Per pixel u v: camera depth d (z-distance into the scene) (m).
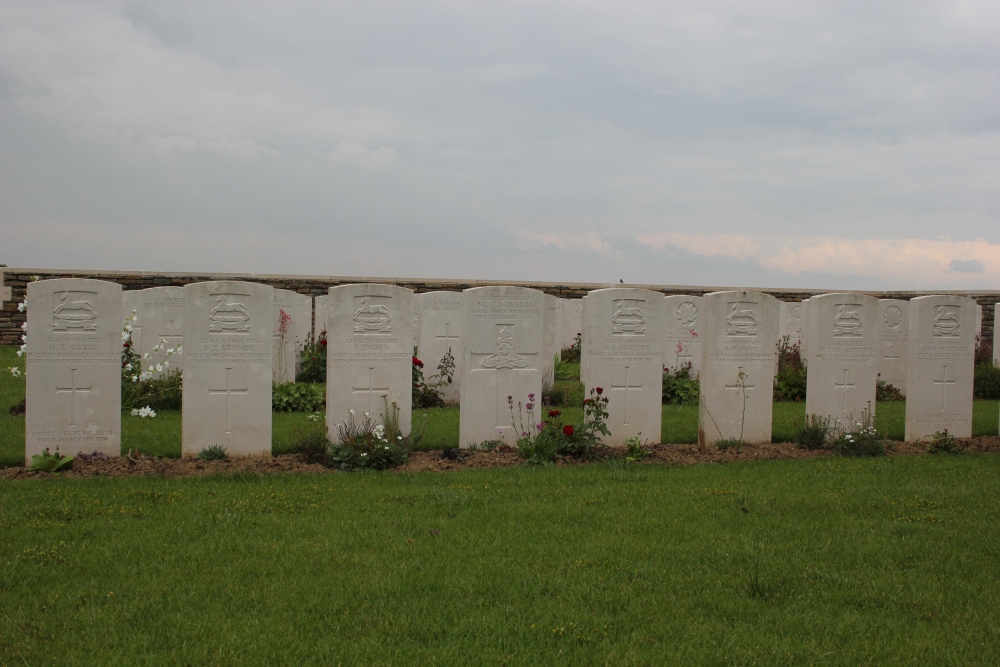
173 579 5.12
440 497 7.17
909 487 7.98
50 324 8.40
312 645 4.32
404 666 4.11
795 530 6.46
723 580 5.36
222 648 4.22
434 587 5.13
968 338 11.06
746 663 4.24
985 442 10.83
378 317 9.48
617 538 6.14
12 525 6.03
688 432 11.41
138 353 14.66
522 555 5.74
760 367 10.41
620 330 10.12
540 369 10.06
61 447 8.48
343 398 9.41
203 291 8.80
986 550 6.04
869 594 5.15
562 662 4.21
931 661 4.30
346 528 6.24
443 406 14.37
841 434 10.45
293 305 16.48
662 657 4.27
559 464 9.09
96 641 4.25
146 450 9.22
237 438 8.98
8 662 4.01
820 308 10.37
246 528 6.17
